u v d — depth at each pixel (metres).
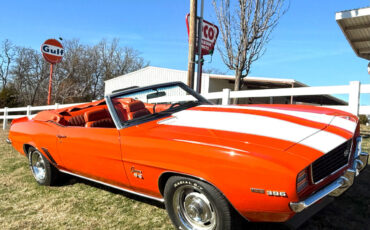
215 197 2.17
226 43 12.23
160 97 3.98
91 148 3.13
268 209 2.00
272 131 2.34
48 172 4.12
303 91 5.05
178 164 2.32
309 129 2.38
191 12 7.45
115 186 3.24
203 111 3.20
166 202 2.55
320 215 2.72
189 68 7.55
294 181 1.88
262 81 19.58
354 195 3.09
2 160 6.12
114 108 3.21
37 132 4.02
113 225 2.91
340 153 2.34
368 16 7.93
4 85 37.78
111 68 49.94
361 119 17.19
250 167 1.99
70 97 31.72
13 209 3.52
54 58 17.25
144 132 2.76
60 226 2.99
